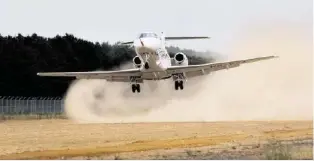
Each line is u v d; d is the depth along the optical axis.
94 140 76.31
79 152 62.25
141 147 66.38
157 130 93.56
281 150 59.91
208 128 97.12
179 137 79.25
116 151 62.78
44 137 81.94
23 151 64.12
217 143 70.38
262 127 97.75
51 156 59.19
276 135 80.69
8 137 82.56
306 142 70.00
